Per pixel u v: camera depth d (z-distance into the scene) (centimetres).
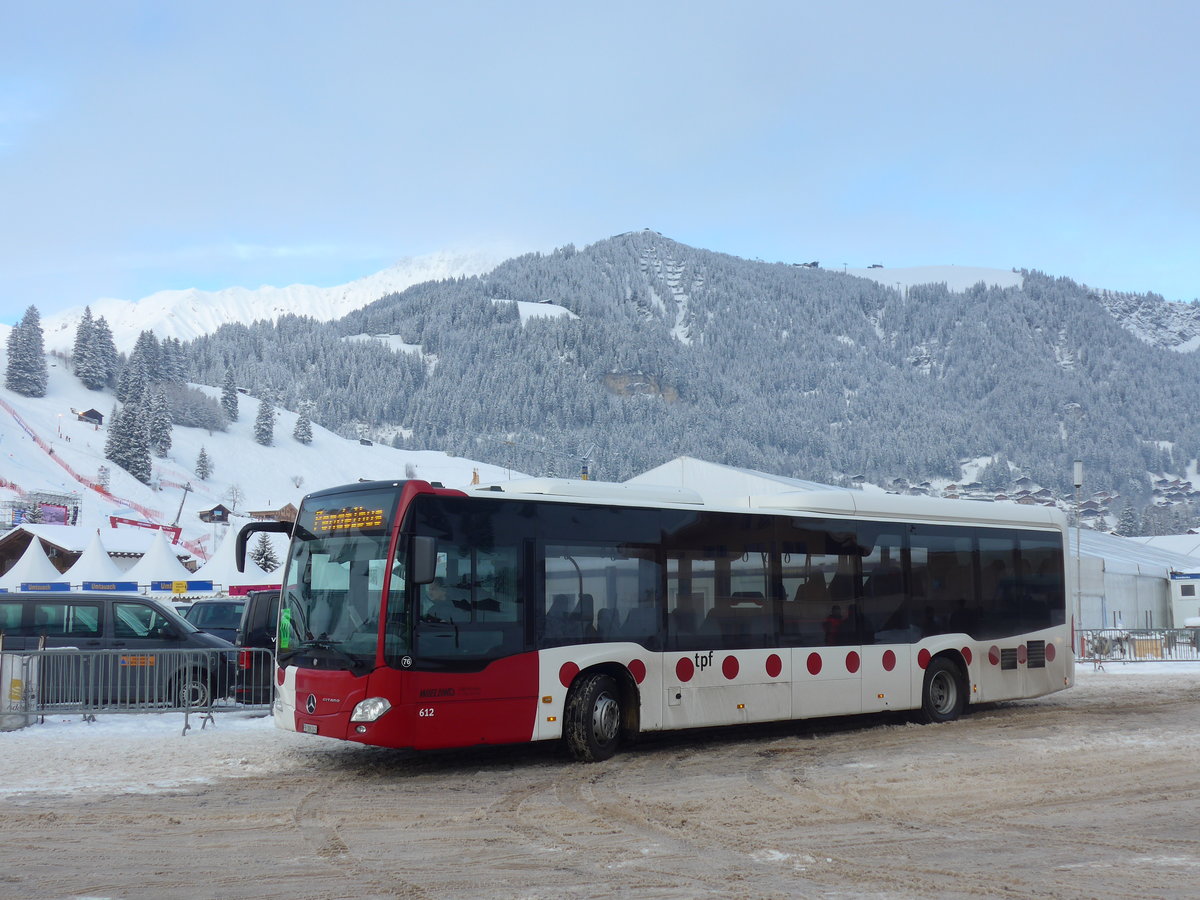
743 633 1456
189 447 19338
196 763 1304
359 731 1166
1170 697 2153
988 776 1190
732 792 1108
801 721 1733
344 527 1256
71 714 1600
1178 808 1016
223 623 2386
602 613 1328
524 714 1247
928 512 1714
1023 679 1806
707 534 1443
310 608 1265
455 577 1220
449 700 1191
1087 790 1105
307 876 767
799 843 870
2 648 1697
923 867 787
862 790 1112
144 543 7212
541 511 1299
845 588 1588
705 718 1402
